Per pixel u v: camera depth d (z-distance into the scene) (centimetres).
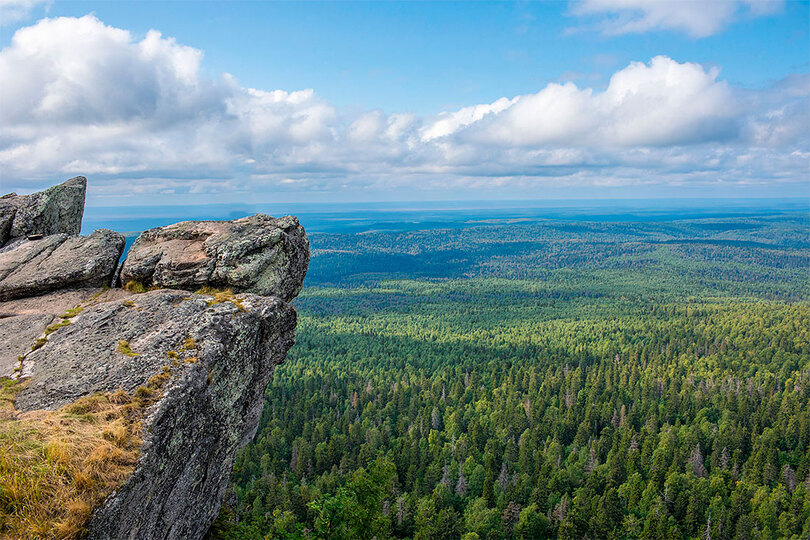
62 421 1480
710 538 8600
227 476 2138
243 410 2186
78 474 1291
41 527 1167
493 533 8738
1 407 1559
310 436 12494
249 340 2141
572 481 10631
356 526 2959
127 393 1636
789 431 12219
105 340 1916
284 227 2836
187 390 1706
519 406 14300
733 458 11094
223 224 2820
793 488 10131
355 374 19212
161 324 2033
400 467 10719
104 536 1254
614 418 13988
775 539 8506
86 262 2536
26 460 1308
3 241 3138
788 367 19238
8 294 2373
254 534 2425
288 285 2792
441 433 13262
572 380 16888
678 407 14675
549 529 9038
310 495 8794
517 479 10469
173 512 1655
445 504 9688
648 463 10931
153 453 1479
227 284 2492
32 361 1817
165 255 2569
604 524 8850
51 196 3322
